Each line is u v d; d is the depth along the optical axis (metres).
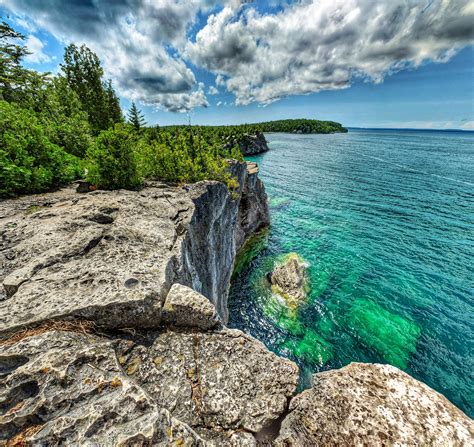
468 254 28.14
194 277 8.71
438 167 77.38
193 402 3.51
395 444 2.83
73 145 18.67
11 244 6.43
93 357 3.50
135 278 5.02
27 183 11.27
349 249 29.39
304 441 2.99
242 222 30.81
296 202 46.41
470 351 16.78
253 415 3.42
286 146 139.75
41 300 4.29
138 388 3.17
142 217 8.64
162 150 16.97
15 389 2.97
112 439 2.62
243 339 4.45
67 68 40.00
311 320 19.09
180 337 4.35
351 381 3.55
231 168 25.95
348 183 59.03
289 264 23.50
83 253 6.12
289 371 3.95
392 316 19.42
